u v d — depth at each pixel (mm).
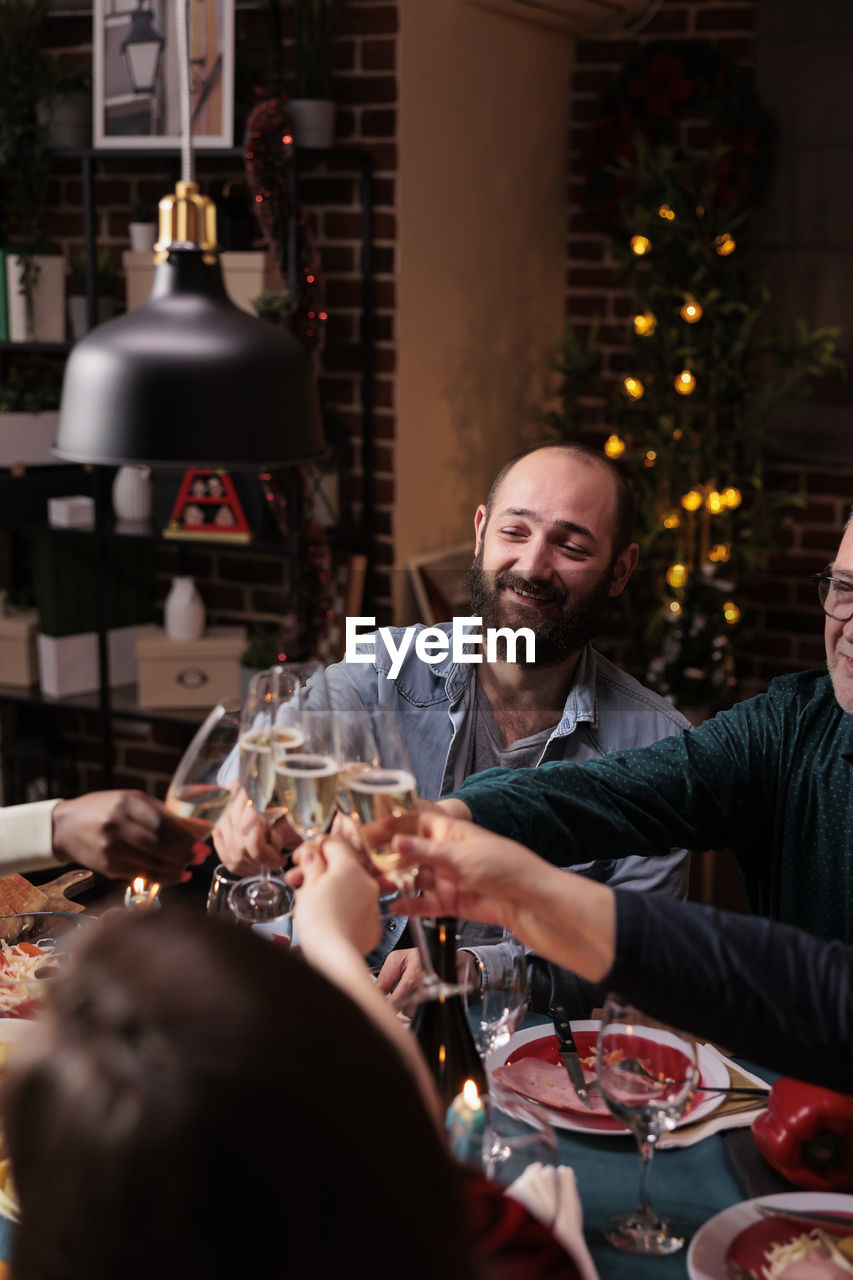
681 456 3449
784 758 1493
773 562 3795
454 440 3605
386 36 3141
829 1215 991
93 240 3322
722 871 2965
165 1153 340
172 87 3150
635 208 3516
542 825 1347
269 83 2990
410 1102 381
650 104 3650
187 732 3777
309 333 3057
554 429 3768
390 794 1006
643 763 1473
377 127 3197
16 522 3514
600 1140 1131
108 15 3205
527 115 3723
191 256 1439
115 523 3510
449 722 1776
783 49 3561
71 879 1714
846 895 1451
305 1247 348
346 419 3389
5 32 3254
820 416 3664
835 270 3604
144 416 1373
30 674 3697
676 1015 953
